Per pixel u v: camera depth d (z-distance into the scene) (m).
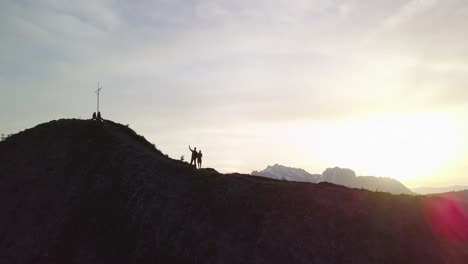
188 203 43.75
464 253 39.47
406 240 39.84
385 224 41.09
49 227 44.22
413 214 42.97
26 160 54.06
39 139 57.25
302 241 38.78
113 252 40.81
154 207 43.91
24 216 46.06
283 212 41.44
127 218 43.66
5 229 45.12
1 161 55.06
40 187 49.31
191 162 55.06
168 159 55.22
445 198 46.59
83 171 50.47
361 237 39.44
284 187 44.66
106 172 49.81
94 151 53.28
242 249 38.62
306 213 41.38
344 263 37.25
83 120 60.66
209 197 44.06
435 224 42.19
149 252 40.03
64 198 47.28
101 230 43.06
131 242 41.34
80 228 43.62
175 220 42.16
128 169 49.53
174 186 46.34
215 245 39.25
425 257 38.53
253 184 45.22
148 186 46.50
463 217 43.59
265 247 38.47
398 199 44.97
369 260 37.56
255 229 40.12
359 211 42.09
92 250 41.28
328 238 39.09
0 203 48.34
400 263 37.75
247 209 42.00
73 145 54.88
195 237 40.25
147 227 42.22
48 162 52.81
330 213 41.50
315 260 37.34
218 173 48.88
